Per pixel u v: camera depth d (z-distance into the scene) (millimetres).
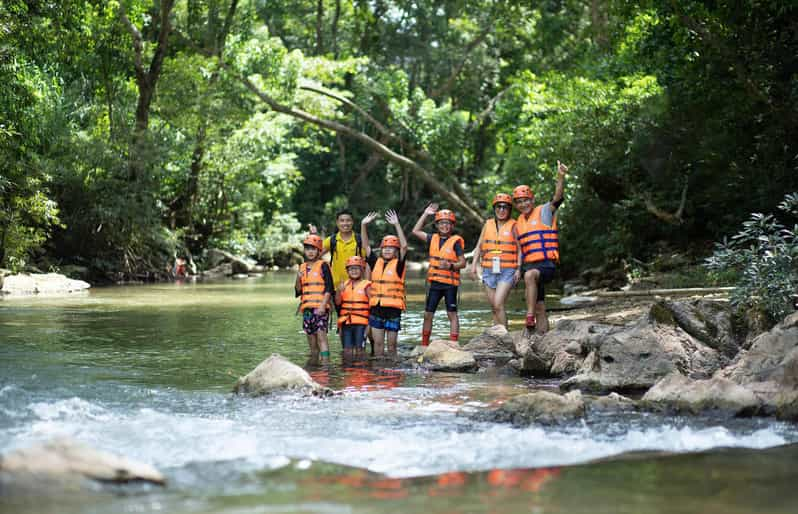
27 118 23812
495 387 7871
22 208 23703
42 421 6031
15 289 21906
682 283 16344
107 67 30094
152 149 30000
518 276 10727
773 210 16578
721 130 18219
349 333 10203
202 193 38844
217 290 24094
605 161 22734
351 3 42188
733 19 15625
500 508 4031
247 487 4391
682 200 20109
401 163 36219
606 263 22078
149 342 11266
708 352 8312
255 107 37938
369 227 50031
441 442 5430
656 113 20625
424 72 52188
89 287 25484
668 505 4066
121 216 29266
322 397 7219
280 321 14320
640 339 8055
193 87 33281
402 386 7910
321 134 51094
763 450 5234
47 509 3863
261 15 48500
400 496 4238
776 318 8797
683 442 5418
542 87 28906
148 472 4426
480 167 51500
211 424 5980
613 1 21297
